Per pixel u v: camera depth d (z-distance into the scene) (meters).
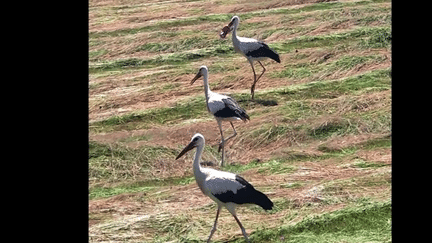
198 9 20.11
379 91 12.80
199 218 8.72
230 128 11.75
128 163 10.69
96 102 13.45
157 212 8.95
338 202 8.86
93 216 8.95
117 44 17.22
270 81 14.13
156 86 14.09
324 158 10.52
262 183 9.66
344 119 11.56
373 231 8.15
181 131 11.73
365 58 14.52
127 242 8.20
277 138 11.26
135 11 20.50
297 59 15.02
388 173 9.53
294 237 8.12
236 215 8.41
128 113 12.72
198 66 15.08
